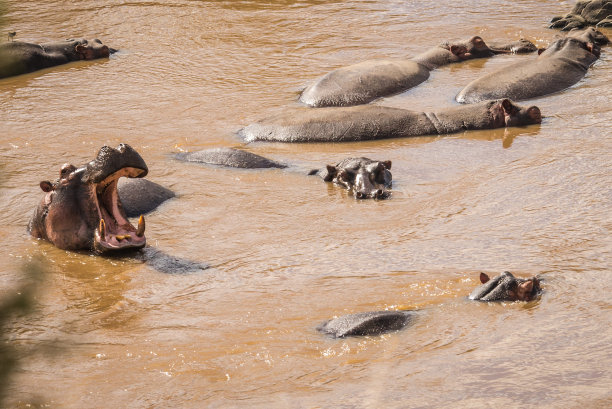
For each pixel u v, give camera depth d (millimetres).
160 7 85188
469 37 72438
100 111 56625
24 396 23797
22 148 49594
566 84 57969
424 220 37406
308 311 28984
